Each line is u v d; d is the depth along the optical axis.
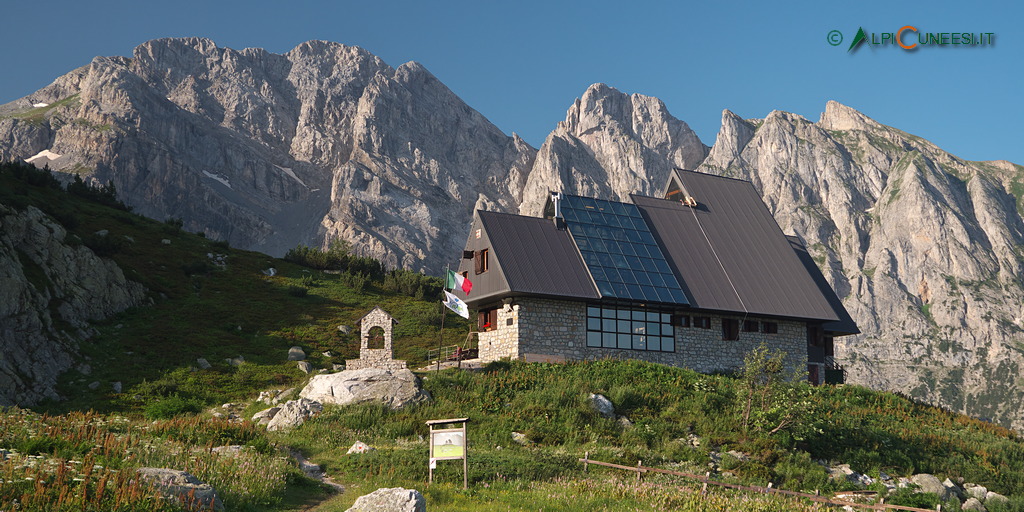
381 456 31.55
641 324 58.50
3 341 50.16
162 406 46.38
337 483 28.14
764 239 69.25
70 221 78.56
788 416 41.84
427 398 43.53
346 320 75.19
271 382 56.06
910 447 44.66
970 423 55.84
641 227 64.25
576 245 59.34
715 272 63.31
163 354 58.69
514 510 24.20
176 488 19.59
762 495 31.20
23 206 66.38
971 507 38.06
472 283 58.19
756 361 44.94
